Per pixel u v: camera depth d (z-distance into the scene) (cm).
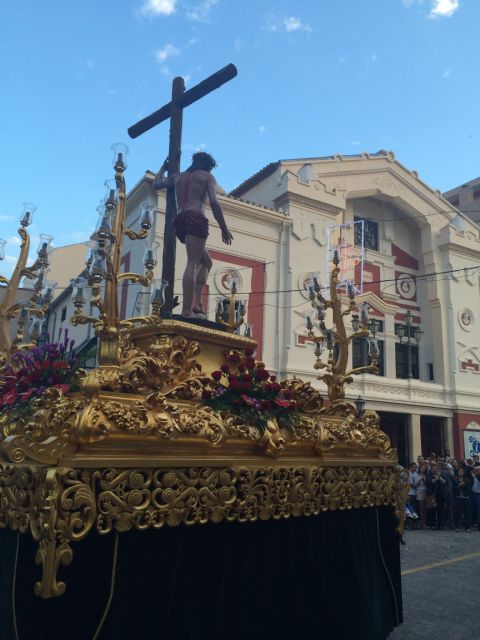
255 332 1730
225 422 338
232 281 524
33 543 278
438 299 2216
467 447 2069
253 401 361
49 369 364
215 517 310
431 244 2264
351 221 2178
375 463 454
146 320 376
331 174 2102
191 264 463
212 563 327
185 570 314
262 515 338
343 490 411
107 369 327
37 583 240
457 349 2164
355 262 2117
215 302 1673
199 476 308
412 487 1395
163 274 495
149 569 295
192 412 325
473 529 1359
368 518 465
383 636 455
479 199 3109
